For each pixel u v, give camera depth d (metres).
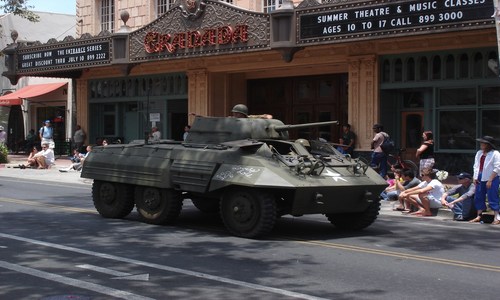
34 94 32.59
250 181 10.32
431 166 16.02
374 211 11.71
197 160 11.31
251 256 9.31
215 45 21.52
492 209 13.20
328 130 23.91
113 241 10.42
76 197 17.22
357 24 18.19
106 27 29.67
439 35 18.61
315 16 19.05
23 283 7.60
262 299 6.97
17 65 28.58
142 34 23.67
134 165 12.38
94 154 13.34
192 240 10.59
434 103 19.81
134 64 24.20
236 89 25.91
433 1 16.69
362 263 8.94
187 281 7.77
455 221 13.56
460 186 14.34
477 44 18.67
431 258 9.36
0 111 37.34
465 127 19.41
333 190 10.73
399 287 7.59
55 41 26.73
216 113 25.50
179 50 22.56
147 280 7.79
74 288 7.38
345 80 23.36
